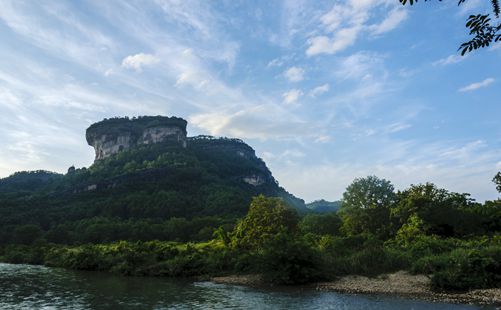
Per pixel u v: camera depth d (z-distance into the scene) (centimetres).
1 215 15312
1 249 10200
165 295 3503
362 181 7806
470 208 6569
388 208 7269
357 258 4378
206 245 7012
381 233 6706
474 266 3394
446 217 6009
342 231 7794
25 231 12300
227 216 15262
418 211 6234
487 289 3216
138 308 2897
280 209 6359
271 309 2762
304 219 9644
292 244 4169
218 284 4291
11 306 3039
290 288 3828
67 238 12681
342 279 4078
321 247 5125
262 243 5672
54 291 3831
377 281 3838
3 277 5275
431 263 3819
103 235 12256
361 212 7319
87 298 3375
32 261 8269
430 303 2819
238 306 2909
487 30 571
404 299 3009
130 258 5897
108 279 4956
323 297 3216
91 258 6550
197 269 5194
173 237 12406
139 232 12425
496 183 6488
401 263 4203
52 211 17162
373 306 2766
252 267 4788
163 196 18988
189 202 19175
